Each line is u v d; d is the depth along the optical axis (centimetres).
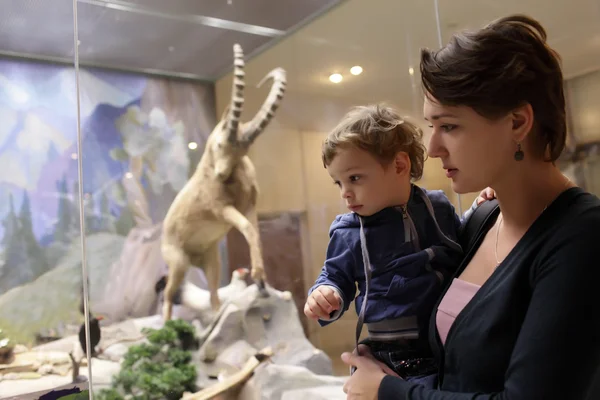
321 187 378
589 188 245
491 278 101
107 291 430
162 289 433
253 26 384
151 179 449
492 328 97
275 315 387
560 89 101
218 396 365
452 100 98
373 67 351
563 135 101
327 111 374
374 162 118
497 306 97
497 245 111
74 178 441
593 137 247
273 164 401
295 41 387
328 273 124
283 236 393
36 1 347
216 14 367
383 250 120
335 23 358
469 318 101
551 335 84
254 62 425
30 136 429
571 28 259
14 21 369
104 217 438
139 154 450
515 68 94
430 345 111
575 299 85
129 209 442
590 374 84
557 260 89
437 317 110
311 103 384
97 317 422
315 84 380
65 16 367
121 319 426
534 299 90
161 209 445
